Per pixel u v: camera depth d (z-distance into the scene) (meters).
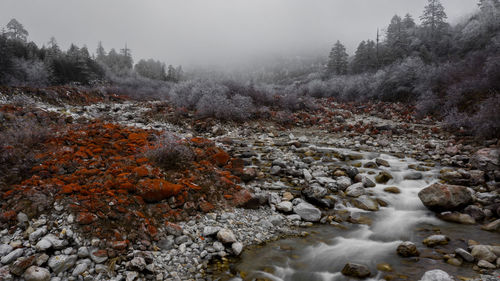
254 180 6.54
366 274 3.44
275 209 5.36
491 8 26.33
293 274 3.57
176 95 15.05
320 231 4.72
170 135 7.55
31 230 3.47
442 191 5.21
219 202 5.11
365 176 6.73
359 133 12.11
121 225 3.83
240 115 13.06
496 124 8.91
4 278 2.85
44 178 4.53
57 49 40.38
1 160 4.64
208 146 7.63
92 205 3.90
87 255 3.34
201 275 3.43
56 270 3.06
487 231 4.44
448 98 13.74
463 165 7.47
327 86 26.09
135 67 65.38
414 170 7.42
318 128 13.41
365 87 21.77
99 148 5.91
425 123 13.29
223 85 16.64
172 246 3.88
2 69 19.52
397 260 3.80
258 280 3.41
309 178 6.71
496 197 5.34
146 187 4.48
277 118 14.04
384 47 38.38
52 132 6.55
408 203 5.73
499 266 3.40
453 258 3.65
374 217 5.21
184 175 5.52
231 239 4.06
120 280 3.12
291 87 30.31
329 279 3.48
